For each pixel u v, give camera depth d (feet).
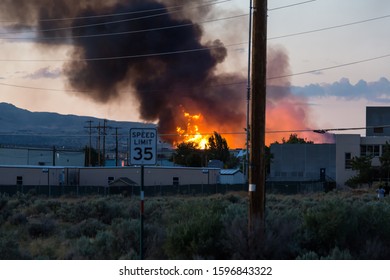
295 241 113.70
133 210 231.09
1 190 492.13
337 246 108.99
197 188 513.86
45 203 305.32
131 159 109.70
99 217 228.43
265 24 113.91
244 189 507.71
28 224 190.29
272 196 389.39
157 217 196.65
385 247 111.55
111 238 128.98
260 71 112.57
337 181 628.28
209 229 112.78
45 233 177.58
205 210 124.57
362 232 116.78
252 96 112.78
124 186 505.66
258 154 111.14
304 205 225.56
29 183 577.02
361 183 578.66
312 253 99.50
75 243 141.28
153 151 110.42
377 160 618.85
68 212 247.09
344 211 114.52
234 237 108.06
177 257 111.65
